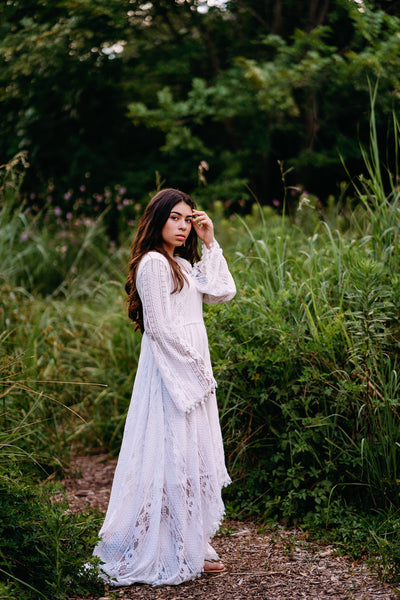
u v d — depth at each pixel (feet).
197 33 35.99
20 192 33.55
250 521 12.53
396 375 11.99
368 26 24.73
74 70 30.99
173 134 32.63
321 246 16.65
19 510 9.73
